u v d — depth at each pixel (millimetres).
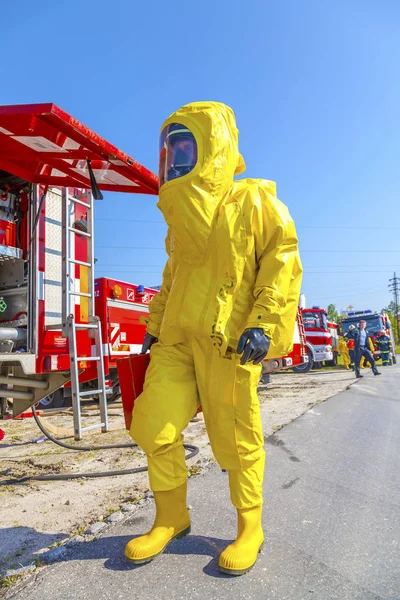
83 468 4430
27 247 4633
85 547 2643
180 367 2580
